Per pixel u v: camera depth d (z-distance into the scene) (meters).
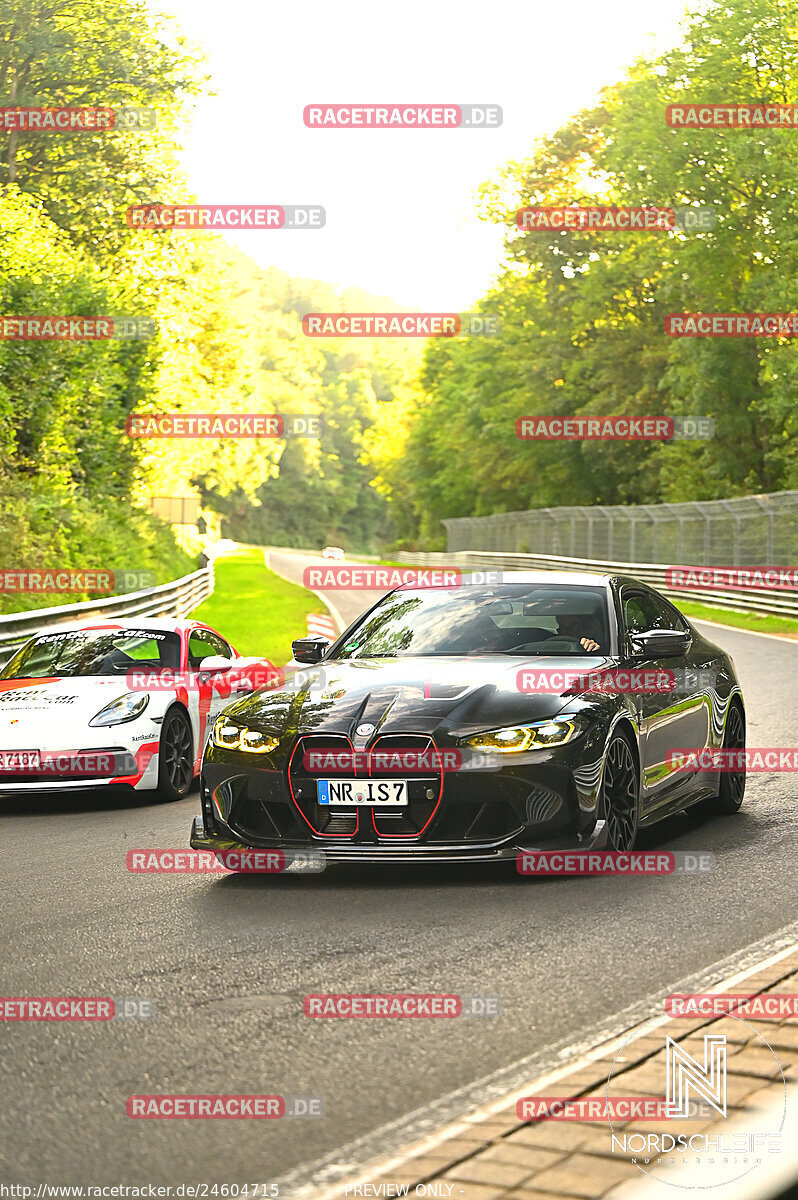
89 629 12.12
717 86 42.03
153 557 39.50
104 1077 4.19
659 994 4.91
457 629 8.23
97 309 32.62
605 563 46.50
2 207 32.91
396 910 6.43
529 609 8.38
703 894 6.62
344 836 6.84
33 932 6.24
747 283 41.66
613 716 7.24
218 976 5.36
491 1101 3.83
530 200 61.12
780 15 40.91
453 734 6.77
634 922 6.06
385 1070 4.18
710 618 32.50
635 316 55.25
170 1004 4.98
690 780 8.55
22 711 10.55
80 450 33.88
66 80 39.03
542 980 5.15
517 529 64.25
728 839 8.20
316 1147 3.57
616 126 46.00
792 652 22.53
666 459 53.25
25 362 30.75
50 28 37.66
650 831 8.59
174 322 44.56
